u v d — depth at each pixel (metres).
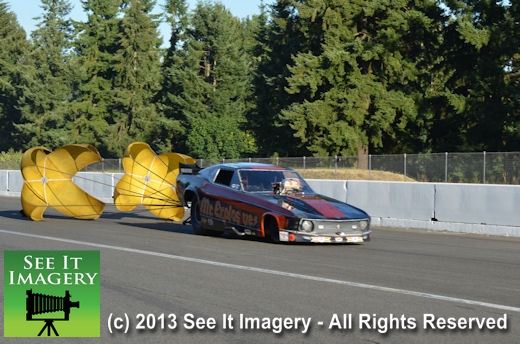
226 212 18.02
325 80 70.19
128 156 23.72
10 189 42.44
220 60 97.31
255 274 12.29
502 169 36.53
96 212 24.05
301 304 9.75
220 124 85.56
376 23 73.12
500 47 63.97
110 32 115.12
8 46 125.50
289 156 78.06
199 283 11.36
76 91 128.50
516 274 12.80
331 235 16.34
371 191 24.33
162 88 105.81
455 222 21.69
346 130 67.69
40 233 19.12
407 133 71.94
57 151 23.08
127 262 13.69
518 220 20.20
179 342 7.84
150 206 23.48
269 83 78.19
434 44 72.38
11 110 118.38
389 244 17.83
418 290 10.90
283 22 79.69
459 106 63.97
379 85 68.69
